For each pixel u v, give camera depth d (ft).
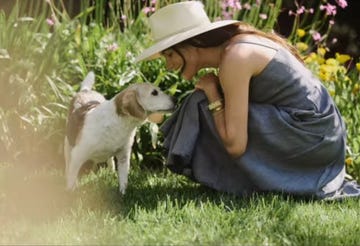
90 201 15.23
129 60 20.54
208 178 16.03
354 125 19.52
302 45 22.97
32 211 14.47
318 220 14.19
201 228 13.30
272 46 15.26
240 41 15.05
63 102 19.61
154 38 15.39
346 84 20.62
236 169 15.97
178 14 15.05
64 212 14.34
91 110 16.14
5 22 20.75
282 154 15.55
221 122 15.24
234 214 14.12
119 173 16.30
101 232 12.89
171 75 20.15
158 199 15.43
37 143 19.48
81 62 20.02
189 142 15.70
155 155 19.72
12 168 18.33
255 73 15.05
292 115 15.30
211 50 15.21
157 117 15.74
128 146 16.16
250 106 15.37
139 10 22.99
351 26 33.63
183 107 15.92
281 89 15.26
